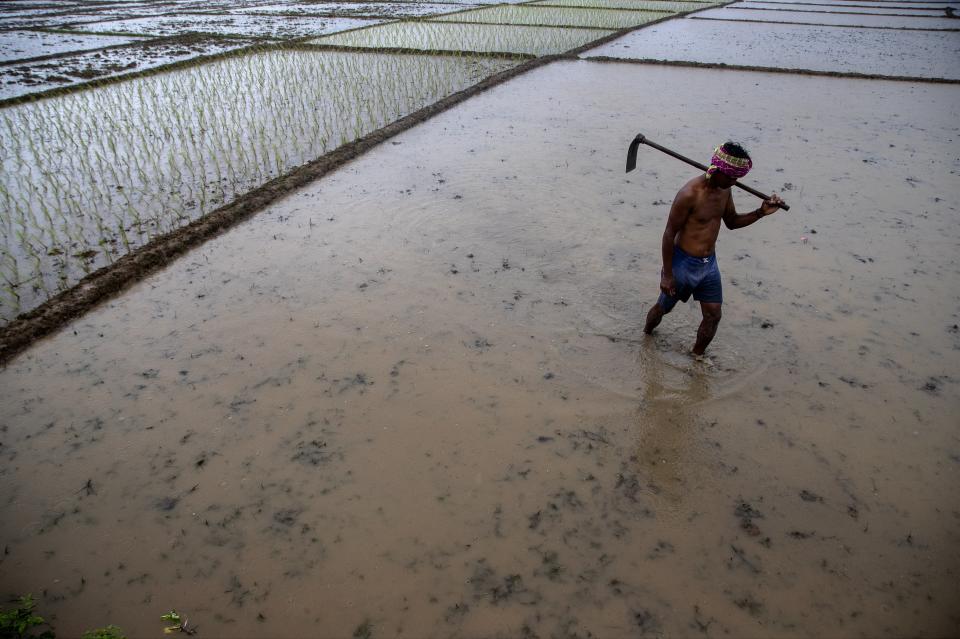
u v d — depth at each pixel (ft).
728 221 11.93
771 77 38.99
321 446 10.77
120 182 22.09
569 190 21.01
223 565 8.78
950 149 24.99
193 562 8.82
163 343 13.43
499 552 8.93
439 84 36.86
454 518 9.46
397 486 10.00
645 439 10.88
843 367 12.50
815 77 39.09
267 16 69.87
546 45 49.67
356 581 8.55
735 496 9.77
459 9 72.95
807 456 10.47
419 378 12.37
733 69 41.06
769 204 11.01
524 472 10.25
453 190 21.09
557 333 13.66
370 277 15.88
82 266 16.51
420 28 58.08
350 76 38.75
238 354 13.08
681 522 9.35
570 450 10.67
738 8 79.71
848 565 8.68
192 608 8.21
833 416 11.28
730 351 12.98
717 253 16.93
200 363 12.81
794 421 11.19
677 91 34.86
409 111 31.14
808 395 11.78
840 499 9.69
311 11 73.46
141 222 19.02
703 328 12.37
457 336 13.60
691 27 62.08
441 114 30.32
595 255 16.80
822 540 9.04
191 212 19.66
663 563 8.75
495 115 30.09
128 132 27.78
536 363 12.76
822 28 62.39
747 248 17.17
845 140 26.18
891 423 11.10
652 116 29.71
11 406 11.60
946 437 10.79
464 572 8.66
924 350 12.96
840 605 8.16
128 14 73.87
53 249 17.30
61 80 38.06
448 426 11.18
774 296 14.88
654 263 16.35
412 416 11.42
